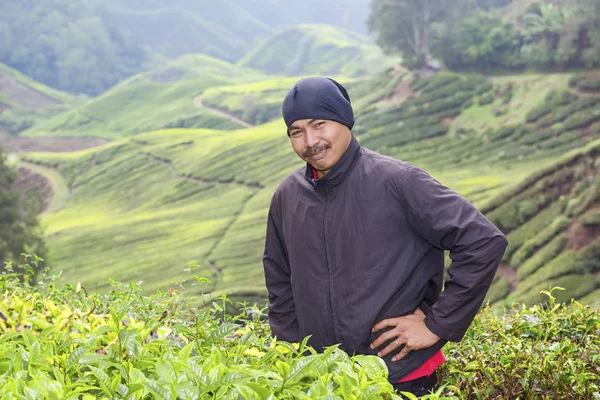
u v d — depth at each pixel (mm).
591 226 49000
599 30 91312
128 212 105000
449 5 116812
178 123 178750
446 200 2398
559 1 113250
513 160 80312
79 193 124250
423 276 2514
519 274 49406
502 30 107375
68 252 85000
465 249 2363
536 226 53281
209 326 2590
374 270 2457
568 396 3008
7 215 53562
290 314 2887
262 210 87750
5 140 191625
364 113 111000
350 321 2475
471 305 2389
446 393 2916
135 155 131375
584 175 54000
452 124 97125
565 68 98250
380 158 2551
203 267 71438
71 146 184250
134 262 77562
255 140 117375
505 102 95312
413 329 2428
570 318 3500
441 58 113062
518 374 3094
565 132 82188
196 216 92000
